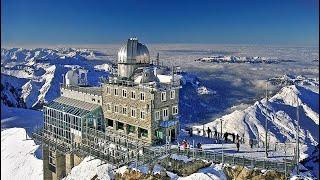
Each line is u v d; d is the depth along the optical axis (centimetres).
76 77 10481
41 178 9719
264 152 7694
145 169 7325
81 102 9581
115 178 7425
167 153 7594
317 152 11138
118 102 8769
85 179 7725
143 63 9125
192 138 8744
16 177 10031
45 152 9800
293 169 6925
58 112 9656
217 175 6969
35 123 16025
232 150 7812
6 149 11344
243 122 15762
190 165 7256
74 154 8894
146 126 8244
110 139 8538
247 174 6850
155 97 8162
